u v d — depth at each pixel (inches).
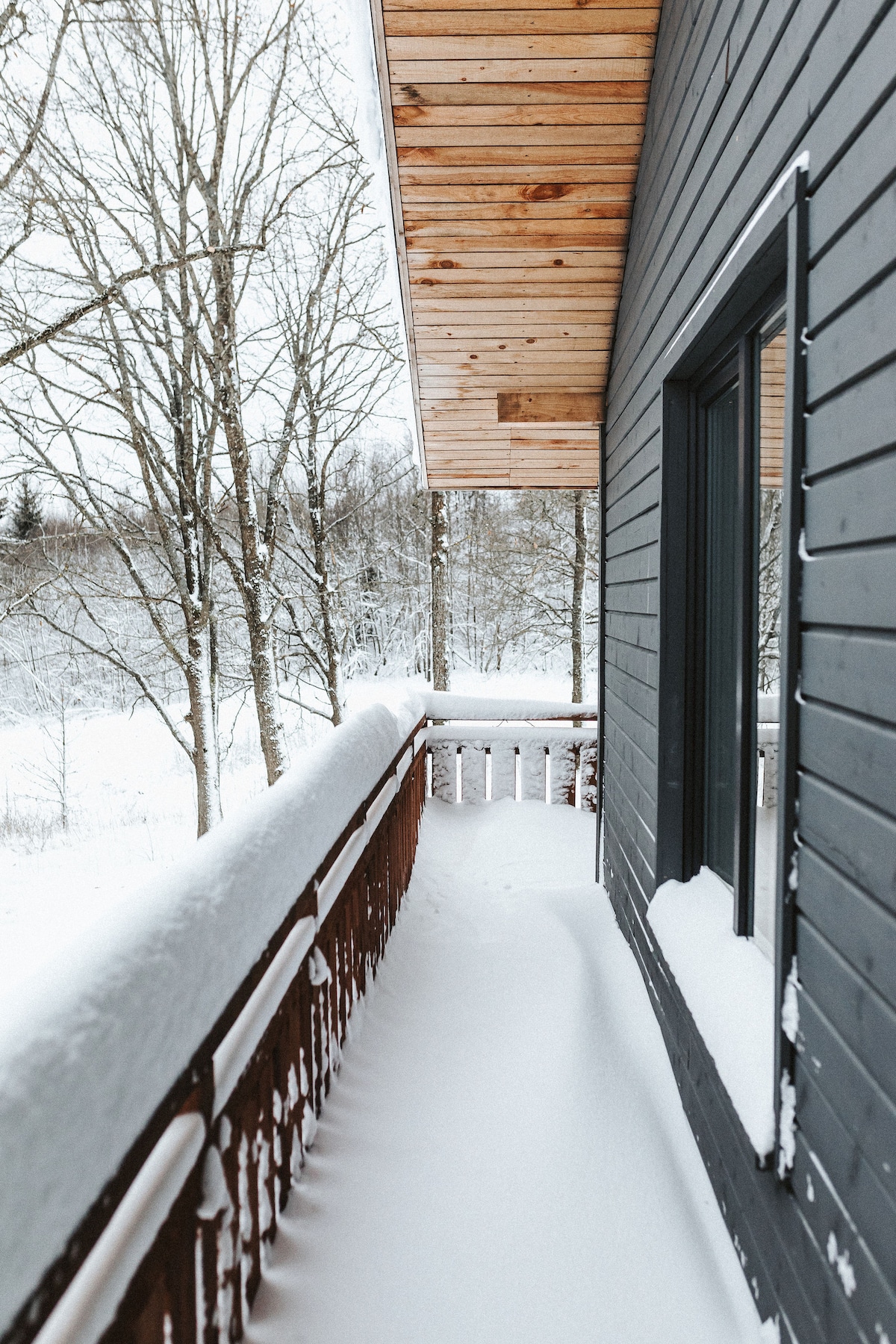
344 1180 67.9
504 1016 103.7
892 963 38.1
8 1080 23.4
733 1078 62.2
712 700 97.1
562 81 111.0
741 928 79.3
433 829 217.0
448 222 130.8
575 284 143.4
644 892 114.8
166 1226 35.2
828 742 46.4
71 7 267.9
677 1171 74.6
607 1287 59.6
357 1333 52.4
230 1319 47.3
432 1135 76.7
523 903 155.3
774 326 71.4
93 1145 26.4
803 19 49.9
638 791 121.0
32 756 631.8
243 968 45.1
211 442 418.9
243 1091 49.6
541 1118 79.5
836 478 45.1
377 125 117.8
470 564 730.8
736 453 87.2
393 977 116.8
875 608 39.9
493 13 103.0
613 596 158.9
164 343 381.7
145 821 458.0
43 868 361.1
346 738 94.7
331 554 521.3
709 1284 60.6
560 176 123.3
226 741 625.6
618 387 150.6
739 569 80.9
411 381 169.8
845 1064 43.4
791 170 50.6
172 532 488.7
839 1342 43.5
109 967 31.4
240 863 48.9
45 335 231.3
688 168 86.0
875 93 39.5
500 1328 55.0
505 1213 66.2
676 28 93.0
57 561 448.8
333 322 438.0
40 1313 22.5
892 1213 37.6
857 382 42.2
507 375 167.0
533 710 249.4
